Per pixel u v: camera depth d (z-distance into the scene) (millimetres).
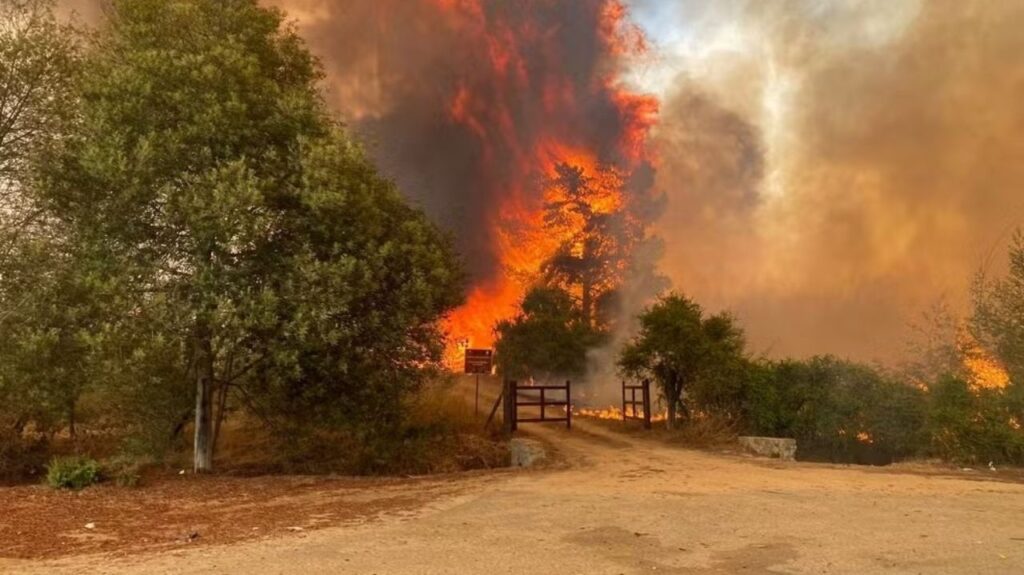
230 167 12094
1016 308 19219
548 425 24719
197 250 12602
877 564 7086
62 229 13555
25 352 12430
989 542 8016
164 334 12352
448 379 19797
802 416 19891
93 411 15852
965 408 16312
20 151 14055
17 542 8367
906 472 14500
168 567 7070
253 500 11438
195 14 13578
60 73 14531
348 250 13406
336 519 9742
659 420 25266
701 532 8648
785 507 10258
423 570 6902
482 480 13617
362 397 14695
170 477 13633
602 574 6781
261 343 13047
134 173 12172
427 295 14367
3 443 15711
